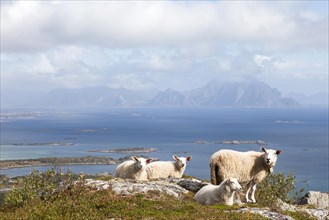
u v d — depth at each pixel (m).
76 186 18.67
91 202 17.34
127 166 25.88
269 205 21.44
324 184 111.62
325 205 29.55
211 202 19.89
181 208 17.48
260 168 22.45
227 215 16.73
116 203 17.31
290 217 17.86
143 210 16.86
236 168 22.14
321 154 195.12
